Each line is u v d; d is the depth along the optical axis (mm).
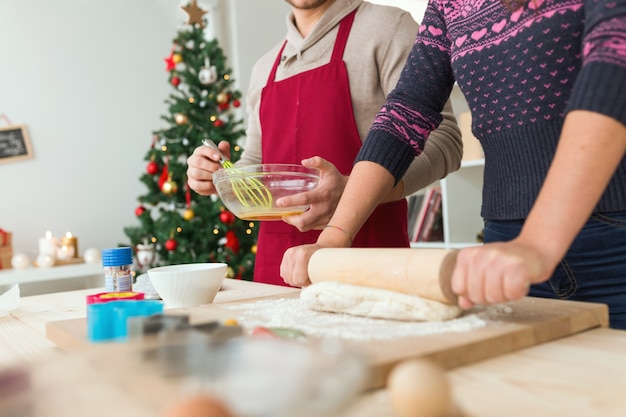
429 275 660
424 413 338
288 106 1566
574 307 704
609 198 818
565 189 588
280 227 1562
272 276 1582
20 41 3182
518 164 902
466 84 957
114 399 304
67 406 300
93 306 663
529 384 464
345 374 291
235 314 783
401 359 503
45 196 3227
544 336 616
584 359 531
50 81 3256
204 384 305
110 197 3408
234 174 1056
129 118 3475
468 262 588
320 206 1087
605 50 602
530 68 846
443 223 2775
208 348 350
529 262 550
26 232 3172
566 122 620
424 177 1260
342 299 726
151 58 3553
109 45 3428
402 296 688
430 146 1295
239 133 3199
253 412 275
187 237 3055
